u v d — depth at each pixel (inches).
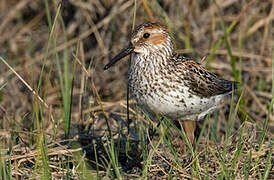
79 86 729.6
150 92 482.0
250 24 757.9
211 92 506.9
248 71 737.6
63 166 486.0
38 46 806.5
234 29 796.0
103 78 737.0
